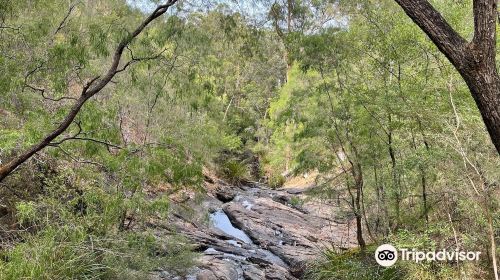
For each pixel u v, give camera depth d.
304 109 9.59
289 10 7.09
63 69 5.94
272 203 16.52
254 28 6.99
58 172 6.59
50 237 5.03
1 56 5.82
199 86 7.69
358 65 8.29
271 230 12.87
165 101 8.71
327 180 9.66
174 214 10.95
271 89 32.72
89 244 5.94
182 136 8.41
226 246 10.60
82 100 5.25
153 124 8.88
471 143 5.67
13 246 5.21
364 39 7.70
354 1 7.60
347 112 8.49
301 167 9.80
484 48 3.19
